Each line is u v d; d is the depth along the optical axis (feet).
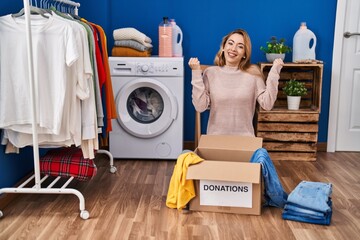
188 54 12.85
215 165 7.73
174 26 12.08
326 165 11.53
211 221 7.61
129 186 9.56
